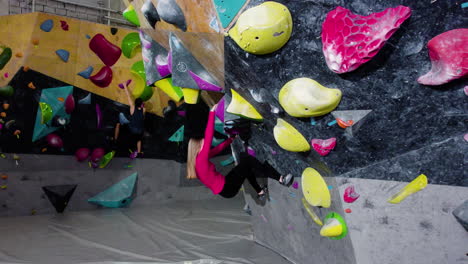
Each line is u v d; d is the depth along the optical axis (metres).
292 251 2.64
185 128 5.21
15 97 3.95
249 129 2.33
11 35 3.99
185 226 3.81
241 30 1.50
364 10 1.36
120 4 5.82
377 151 1.58
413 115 1.44
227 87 2.02
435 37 1.28
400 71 1.40
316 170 1.90
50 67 4.10
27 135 4.06
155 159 5.03
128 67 4.63
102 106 4.52
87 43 4.31
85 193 4.52
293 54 1.53
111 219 4.07
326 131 1.65
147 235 3.44
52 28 4.06
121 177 4.77
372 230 1.68
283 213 2.60
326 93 1.53
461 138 1.40
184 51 1.99
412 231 1.59
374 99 1.48
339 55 1.40
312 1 1.43
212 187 2.59
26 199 4.13
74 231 3.53
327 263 2.16
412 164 1.52
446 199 1.49
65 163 4.35
